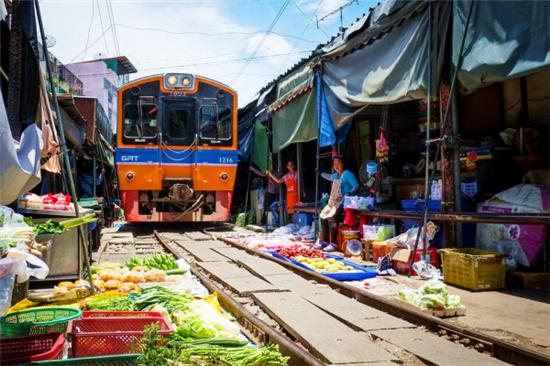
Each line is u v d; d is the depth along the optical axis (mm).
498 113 9555
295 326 4672
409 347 4129
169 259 7566
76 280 6285
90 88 37750
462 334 4371
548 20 5535
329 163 15938
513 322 4848
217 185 15164
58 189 12219
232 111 15422
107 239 13031
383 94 8711
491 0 6305
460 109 10336
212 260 9367
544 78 8625
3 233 3748
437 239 8055
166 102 15047
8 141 4047
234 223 20547
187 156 15023
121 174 14641
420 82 7703
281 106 14383
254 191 19125
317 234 11727
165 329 3682
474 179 8484
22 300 4855
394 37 8453
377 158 10664
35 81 6617
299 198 14656
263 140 17344
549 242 6703
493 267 6406
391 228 9055
